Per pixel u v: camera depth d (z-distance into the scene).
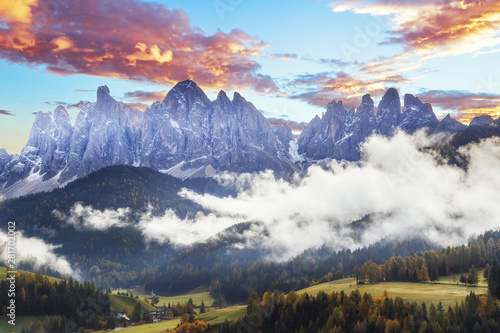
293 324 176.00
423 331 147.62
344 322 163.50
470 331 144.75
